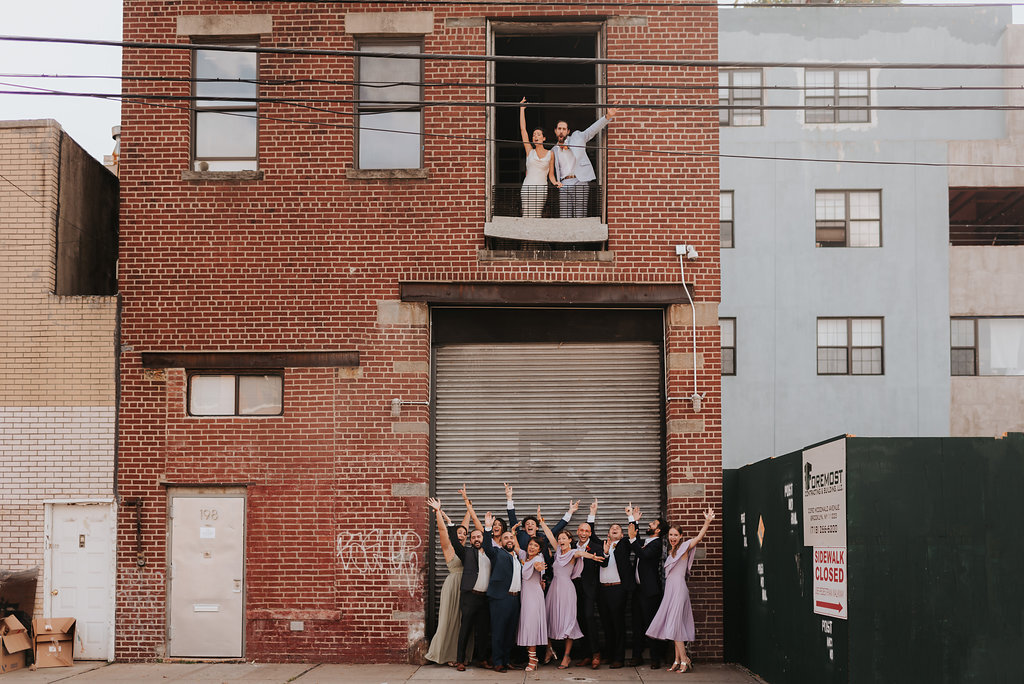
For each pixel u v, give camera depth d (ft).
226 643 52.31
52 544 53.06
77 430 53.42
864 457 37.32
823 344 110.73
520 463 54.75
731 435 109.09
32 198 54.29
